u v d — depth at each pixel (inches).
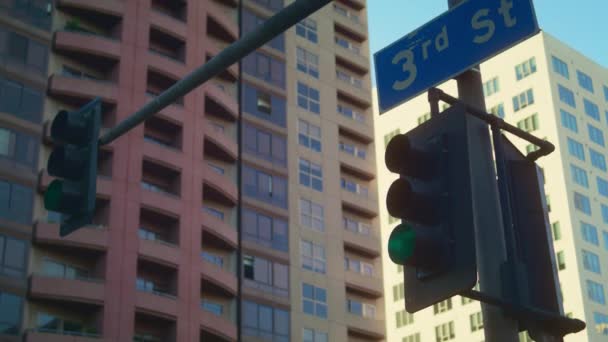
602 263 3789.4
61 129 385.7
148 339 2095.2
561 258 3732.8
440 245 249.9
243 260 2373.3
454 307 3900.1
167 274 2177.7
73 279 2005.4
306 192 2613.2
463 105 262.4
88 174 377.1
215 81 2588.6
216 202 2409.0
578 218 3799.2
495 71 4215.1
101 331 1985.7
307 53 2854.3
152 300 2079.2
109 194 2128.4
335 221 2640.3
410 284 255.3
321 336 2440.9
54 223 2062.0
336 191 2689.5
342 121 2827.3
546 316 265.9
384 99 332.8
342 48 2967.5
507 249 271.6
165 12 2529.5
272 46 2758.4
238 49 305.3
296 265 2480.3
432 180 260.4
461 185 253.0
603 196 3969.0
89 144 382.3
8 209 2044.8
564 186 3818.9
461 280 243.1
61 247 2059.5
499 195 284.7
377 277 2667.3
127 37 2343.8
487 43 302.0
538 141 295.9
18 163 2107.5
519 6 295.4
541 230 285.0
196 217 2252.7
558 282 277.6
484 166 288.2
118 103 2249.0
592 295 3668.8
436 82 315.3
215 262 2333.9
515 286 266.5
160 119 2305.6
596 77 4237.2
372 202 2768.2
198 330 2135.8
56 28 2314.2
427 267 249.4
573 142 3954.2
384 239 4323.3
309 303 2459.4
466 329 3814.0
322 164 2699.3
